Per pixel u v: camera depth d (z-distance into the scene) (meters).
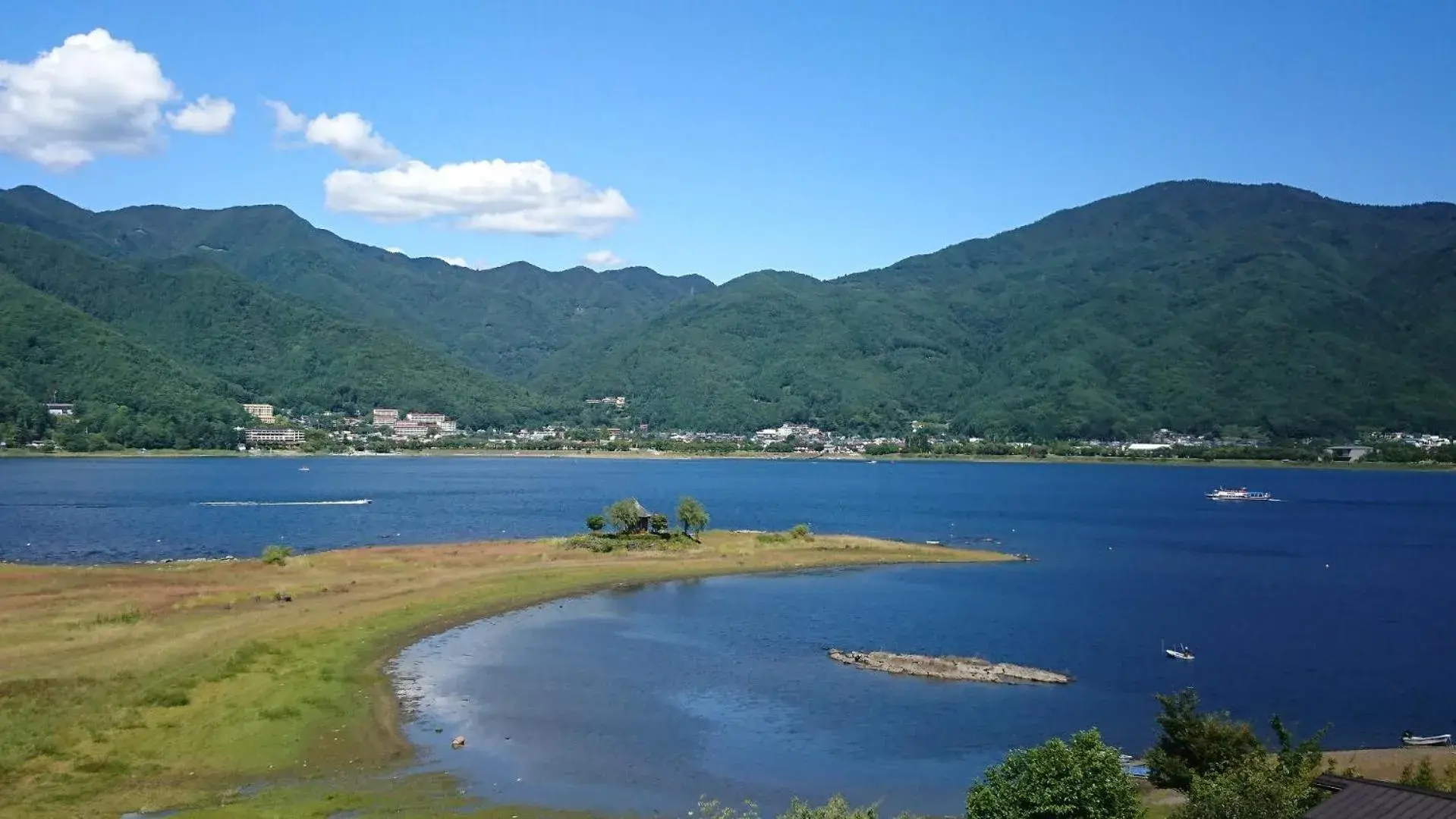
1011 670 74.06
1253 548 158.75
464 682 68.75
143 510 186.75
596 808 47.28
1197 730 48.25
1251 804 33.38
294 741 54.09
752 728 60.25
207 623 80.12
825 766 54.09
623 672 72.69
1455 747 58.69
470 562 119.50
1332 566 138.38
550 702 64.50
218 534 153.25
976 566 130.62
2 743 50.78
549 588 105.94
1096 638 87.75
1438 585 121.56
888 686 69.81
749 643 82.88
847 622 92.56
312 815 44.25
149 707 57.38
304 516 184.00
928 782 52.03
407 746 55.06
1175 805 43.59
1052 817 33.78
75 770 48.62
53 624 77.94
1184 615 99.31
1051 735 59.91
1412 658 81.50
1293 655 82.12
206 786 47.72
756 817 41.44
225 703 58.91
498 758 53.81
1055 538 168.12
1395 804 30.42
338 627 81.31
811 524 187.38
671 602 101.50
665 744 56.97
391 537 154.88
